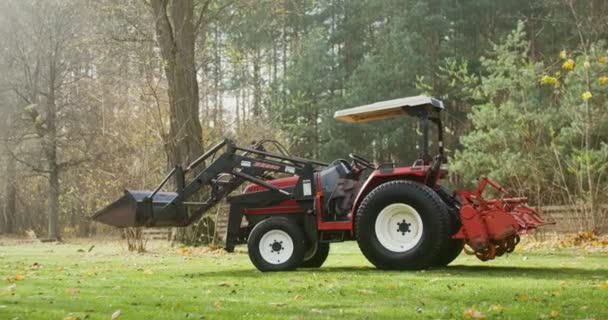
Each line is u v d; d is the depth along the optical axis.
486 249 8.59
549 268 8.81
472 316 4.81
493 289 6.38
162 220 9.71
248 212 9.93
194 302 5.74
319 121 37.09
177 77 17.34
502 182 17.80
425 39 34.94
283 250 9.16
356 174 9.59
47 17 30.12
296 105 35.06
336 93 37.16
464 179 19.94
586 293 6.01
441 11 35.94
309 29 40.44
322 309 5.29
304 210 9.44
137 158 17.83
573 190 17.34
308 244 9.41
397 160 34.91
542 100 20.09
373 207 8.73
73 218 33.41
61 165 29.88
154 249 15.52
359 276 7.93
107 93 24.17
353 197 9.36
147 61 19.42
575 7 30.09
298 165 9.80
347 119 9.82
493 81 18.91
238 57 22.31
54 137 30.11
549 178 17.38
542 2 33.47
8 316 5.04
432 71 33.72
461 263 9.80
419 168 8.81
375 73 33.09
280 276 8.24
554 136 17.69
